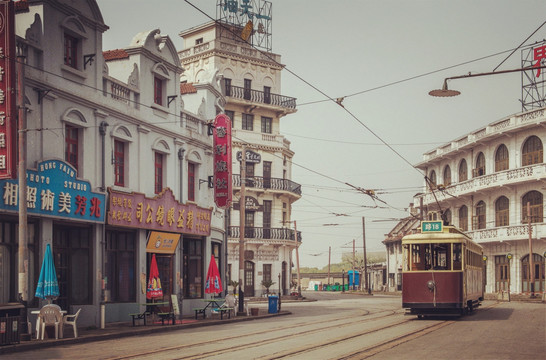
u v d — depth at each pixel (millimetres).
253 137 60094
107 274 25250
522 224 51781
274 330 21750
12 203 19438
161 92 29328
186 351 15422
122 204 25156
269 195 61281
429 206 70250
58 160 21469
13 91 18578
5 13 18562
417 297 25312
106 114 24531
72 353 15680
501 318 26094
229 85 58938
